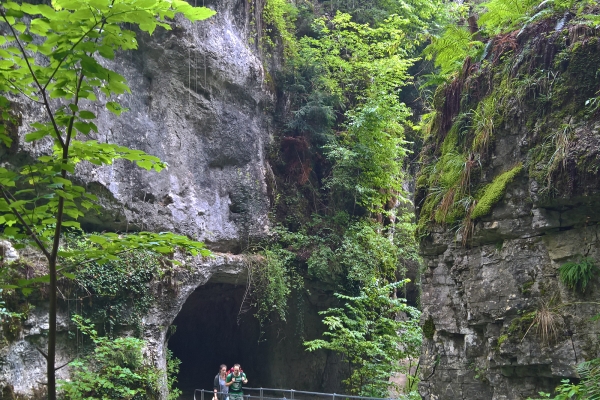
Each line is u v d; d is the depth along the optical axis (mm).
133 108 10586
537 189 5957
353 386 11641
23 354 7805
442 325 7328
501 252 6484
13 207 2711
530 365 5871
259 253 12805
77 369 8523
